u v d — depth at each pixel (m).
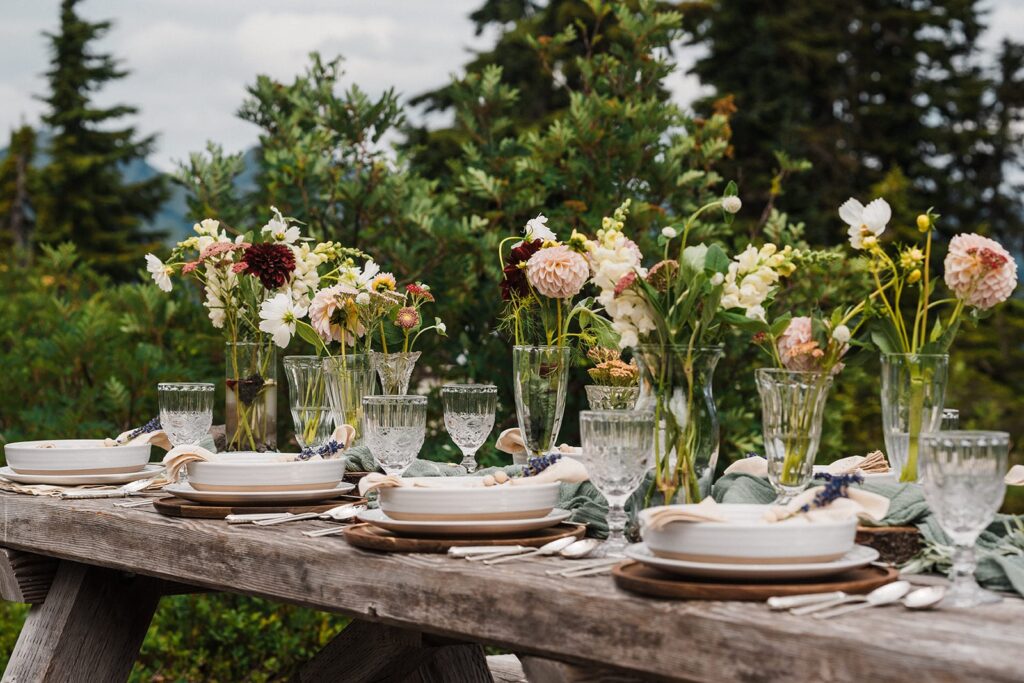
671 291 1.96
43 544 2.63
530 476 2.17
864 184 16.55
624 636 1.60
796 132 15.50
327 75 5.29
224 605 5.08
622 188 5.06
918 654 1.35
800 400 1.92
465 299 4.94
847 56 17.95
